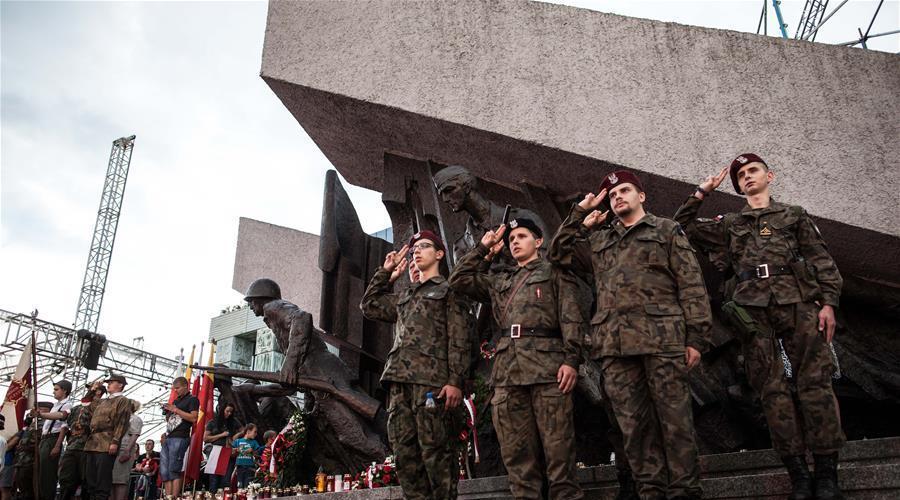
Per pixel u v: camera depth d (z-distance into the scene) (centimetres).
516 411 360
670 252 349
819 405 332
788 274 358
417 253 436
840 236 569
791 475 330
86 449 709
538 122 633
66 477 728
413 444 400
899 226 544
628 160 602
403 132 736
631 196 371
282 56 736
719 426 614
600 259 369
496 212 636
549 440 344
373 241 898
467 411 474
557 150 624
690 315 331
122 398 734
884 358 590
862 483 334
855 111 579
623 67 632
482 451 614
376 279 475
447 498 381
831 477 321
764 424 575
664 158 595
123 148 3150
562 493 334
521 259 407
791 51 604
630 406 334
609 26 648
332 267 823
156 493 1127
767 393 345
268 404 952
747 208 390
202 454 820
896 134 566
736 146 586
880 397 565
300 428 751
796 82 595
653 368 328
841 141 572
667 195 616
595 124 620
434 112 665
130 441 805
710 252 408
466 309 417
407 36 702
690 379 630
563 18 661
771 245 368
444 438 389
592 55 643
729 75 607
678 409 318
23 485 779
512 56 662
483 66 668
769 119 589
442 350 410
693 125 599
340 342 812
